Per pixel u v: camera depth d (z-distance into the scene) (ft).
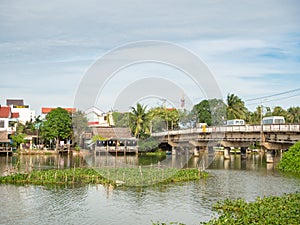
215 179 144.97
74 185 129.59
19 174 140.56
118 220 87.04
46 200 106.42
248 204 94.89
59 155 257.14
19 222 84.94
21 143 277.85
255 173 162.50
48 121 274.98
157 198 109.50
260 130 189.78
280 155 272.72
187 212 93.61
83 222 85.35
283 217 78.69
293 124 165.37
